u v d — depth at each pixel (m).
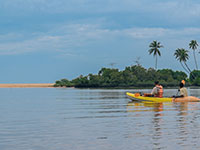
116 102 33.41
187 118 17.36
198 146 10.36
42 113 21.81
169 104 28.36
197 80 129.25
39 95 60.09
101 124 15.49
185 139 11.45
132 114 19.94
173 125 14.71
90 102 34.16
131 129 13.71
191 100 30.86
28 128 14.50
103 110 23.48
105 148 10.26
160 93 32.19
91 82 125.25
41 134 12.84
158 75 127.00
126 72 121.25
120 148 10.22
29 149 10.25
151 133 12.67
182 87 31.05
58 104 31.64
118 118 17.83
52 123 16.17
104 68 131.12
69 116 19.50
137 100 33.47
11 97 51.62
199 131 13.05
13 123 16.38
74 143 11.05
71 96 52.34
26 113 21.95
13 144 11.00
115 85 120.25
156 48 125.88
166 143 10.82
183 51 131.00
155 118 17.52
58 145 10.77
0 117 19.31
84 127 14.57
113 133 12.82
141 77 126.19
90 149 10.16
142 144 10.71
